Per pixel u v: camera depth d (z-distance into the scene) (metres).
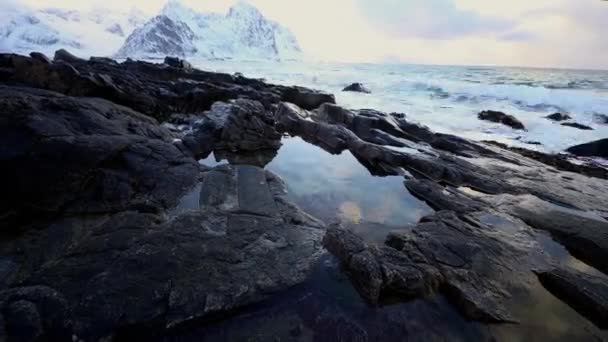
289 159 12.68
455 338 4.46
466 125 22.09
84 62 29.81
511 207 8.30
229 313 4.59
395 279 5.05
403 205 8.76
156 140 10.12
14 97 8.22
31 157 6.93
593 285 5.26
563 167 13.29
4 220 6.25
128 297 4.47
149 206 7.23
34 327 3.92
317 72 72.94
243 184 8.65
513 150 15.13
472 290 5.11
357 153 13.44
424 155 12.49
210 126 12.95
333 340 4.27
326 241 6.22
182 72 31.55
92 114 9.62
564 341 4.51
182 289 4.71
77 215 6.73
